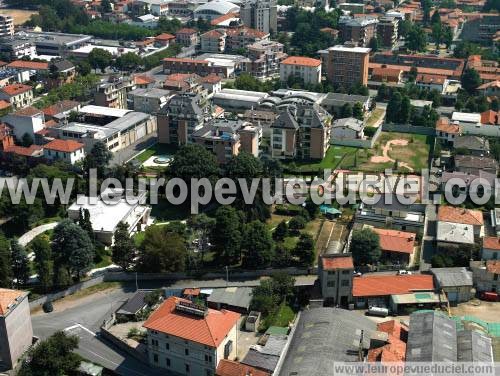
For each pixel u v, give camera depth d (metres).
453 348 146.50
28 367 149.12
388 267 195.00
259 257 193.88
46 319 177.38
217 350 149.12
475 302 179.50
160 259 192.25
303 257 196.12
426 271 191.25
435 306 175.12
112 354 163.12
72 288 189.12
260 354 155.12
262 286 179.88
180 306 157.25
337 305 178.75
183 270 195.12
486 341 150.62
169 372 156.88
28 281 192.38
